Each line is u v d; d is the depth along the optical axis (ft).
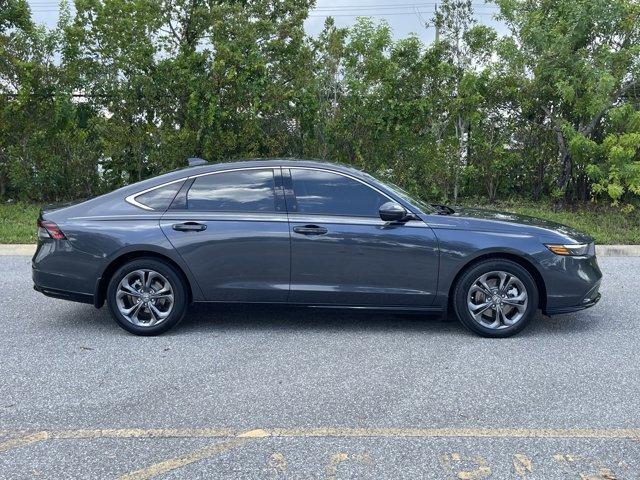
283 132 43.52
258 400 14.33
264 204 18.93
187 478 11.04
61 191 46.60
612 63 42.06
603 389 14.98
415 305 18.79
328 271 18.58
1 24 44.73
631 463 11.55
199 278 18.75
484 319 18.99
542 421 13.26
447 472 11.21
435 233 18.47
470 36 45.68
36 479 11.01
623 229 38.34
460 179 45.96
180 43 44.29
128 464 11.52
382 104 43.01
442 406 13.99
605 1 41.04
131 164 44.68
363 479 10.98
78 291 19.03
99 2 42.78
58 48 43.57
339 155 44.70
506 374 15.94
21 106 42.91
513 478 11.02
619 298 24.13
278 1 45.16
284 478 11.02
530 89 43.60
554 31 42.57
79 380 15.57
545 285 18.58
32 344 18.40
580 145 40.27
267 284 18.72
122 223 18.83
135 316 19.12
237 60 40.57
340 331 19.65
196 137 42.52
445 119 44.78
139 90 42.88
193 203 19.08
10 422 13.23
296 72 42.75
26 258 31.55
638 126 39.70
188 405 14.06
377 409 13.84
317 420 13.29
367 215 18.76
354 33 43.42
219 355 17.40
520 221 19.38
